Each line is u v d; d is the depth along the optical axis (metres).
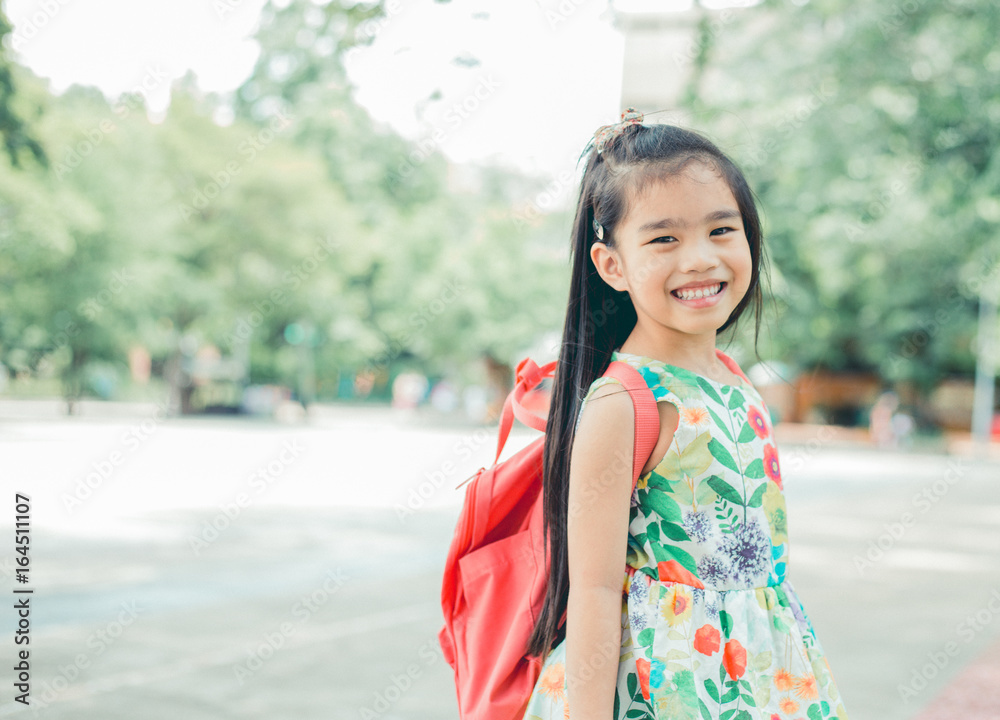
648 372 1.32
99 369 26.59
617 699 1.28
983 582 7.15
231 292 25.91
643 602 1.29
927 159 8.88
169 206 23.48
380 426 28.39
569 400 1.39
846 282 17.56
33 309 21.20
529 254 27.67
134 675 4.11
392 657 4.52
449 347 29.33
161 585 5.99
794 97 8.91
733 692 1.24
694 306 1.30
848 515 11.43
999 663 4.69
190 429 23.11
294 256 25.67
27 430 19.30
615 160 1.37
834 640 5.13
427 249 27.86
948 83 8.40
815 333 23.97
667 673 1.24
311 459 15.94
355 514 9.66
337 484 12.34
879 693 4.12
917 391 32.06
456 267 27.64
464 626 1.47
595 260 1.40
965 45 8.25
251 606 5.52
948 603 6.26
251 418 30.11
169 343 26.20
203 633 4.86
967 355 29.89
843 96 8.77
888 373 29.52
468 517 1.44
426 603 5.71
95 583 6.01
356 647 4.69
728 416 1.33
